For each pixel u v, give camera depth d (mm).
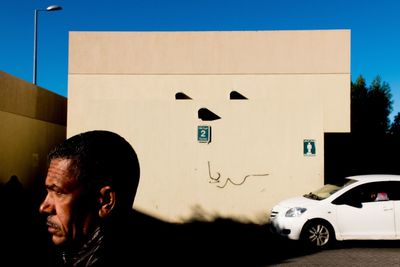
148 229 11000
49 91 15578
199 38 14641
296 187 11234
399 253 8492
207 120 11445
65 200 916
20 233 8320
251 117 11391
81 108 11539
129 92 14672
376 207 8938
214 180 11352
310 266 7359
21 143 12852
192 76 14586
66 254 954
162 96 14602
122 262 973
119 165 961
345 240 9461
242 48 14531
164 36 14703
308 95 14250
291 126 11336
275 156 11305
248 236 10422
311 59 14312
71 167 918
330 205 8992
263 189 11273
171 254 8422
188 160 11406
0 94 11297
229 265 7527
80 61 14750
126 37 14758
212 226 11211
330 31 14289
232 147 11383
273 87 14367
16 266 6297
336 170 23109
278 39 14430
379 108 42656
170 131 11461
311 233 8922
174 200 11344
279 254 8500
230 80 14484
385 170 27406
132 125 11508
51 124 15852
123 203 970
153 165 11414
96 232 931
